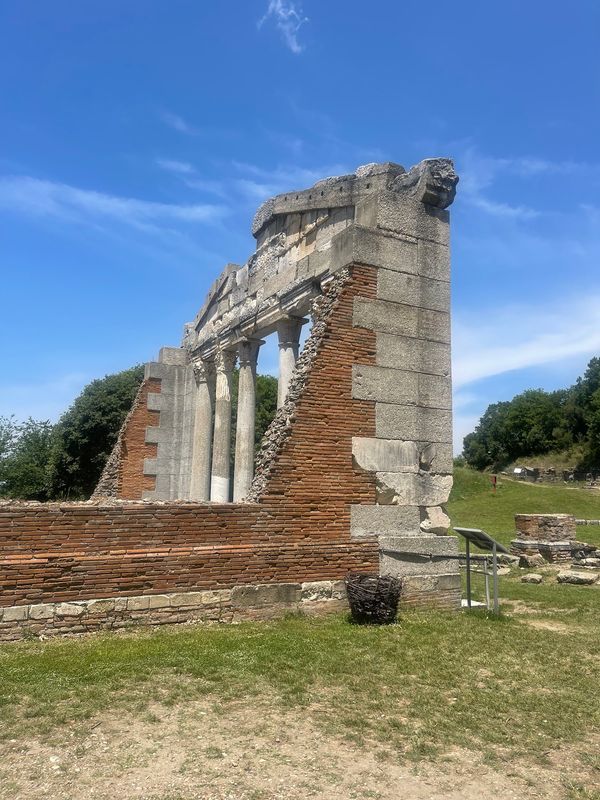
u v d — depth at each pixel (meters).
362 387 12.32
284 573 11.16
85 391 43.00
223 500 20.58
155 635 9.48
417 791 5.01
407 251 13.23
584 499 45.94
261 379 49.25
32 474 40.62
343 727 6.20
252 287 19.86
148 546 10.20
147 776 5.02
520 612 13.02
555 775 5.41
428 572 12.41
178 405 23.84
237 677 7.53
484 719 6.61
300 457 11.59
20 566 9.23
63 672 7.45
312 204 16.75
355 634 9.87
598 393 82.38
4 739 5.61
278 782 5.01
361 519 11.97
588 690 7.71
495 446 99.06
